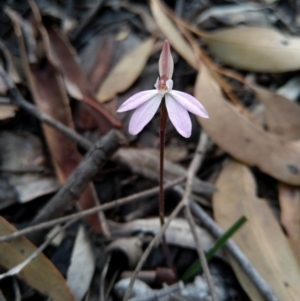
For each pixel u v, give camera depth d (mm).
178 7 174
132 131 79
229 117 131
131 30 165
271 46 144
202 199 127
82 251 112
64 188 110
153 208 127
